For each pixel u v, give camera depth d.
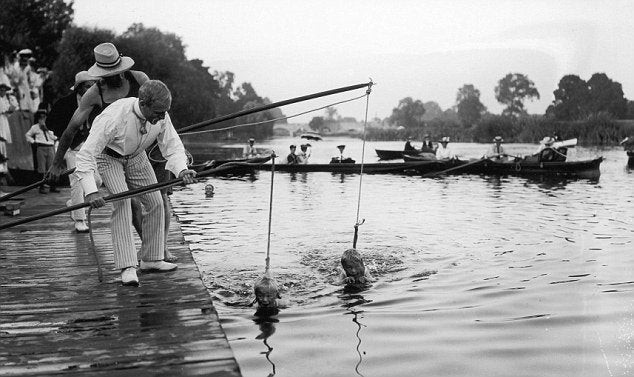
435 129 46.25
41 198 11.28
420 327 5.44
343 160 23.08
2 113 11.27
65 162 7.84
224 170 5.16
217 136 45.97
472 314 5.82
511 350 4.88
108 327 4.32
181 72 43.78
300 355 4.75
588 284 6.92
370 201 14.13
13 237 7.63
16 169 13.46
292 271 7.36
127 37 41.81
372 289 6.66
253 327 5.39
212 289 6.59
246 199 14.36
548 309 5.97
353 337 5.17
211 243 9.06
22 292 5.16
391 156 28.53
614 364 4.46
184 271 5.72
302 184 18.00
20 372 3.62
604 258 8.18
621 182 19.05
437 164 22.16
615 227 10.59
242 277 7.06
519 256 8.37
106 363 3.74
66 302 4.88
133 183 5.38
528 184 18.45
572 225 10.84
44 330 4.28
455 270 7.56
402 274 7.34
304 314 5.77
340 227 10.51
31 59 14.94
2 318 4.52
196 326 4.32
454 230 10.32
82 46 39.03
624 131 35.31
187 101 43.88
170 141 5.15
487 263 7.93
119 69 5.39
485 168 22.52
